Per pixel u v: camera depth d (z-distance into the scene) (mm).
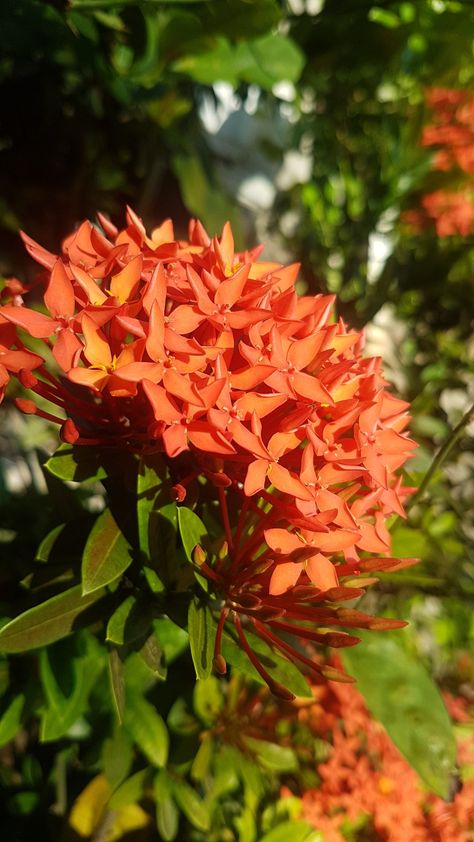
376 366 213
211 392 173
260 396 182
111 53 318
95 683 267
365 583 198
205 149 463
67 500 235
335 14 440
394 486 218
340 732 323
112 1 283
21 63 388
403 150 507
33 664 270
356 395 205
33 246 195
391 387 413
